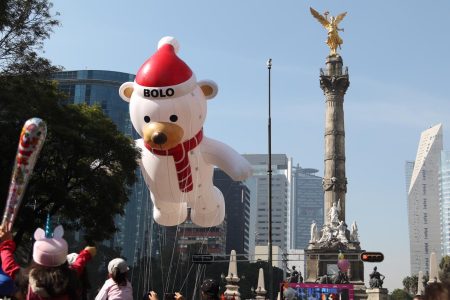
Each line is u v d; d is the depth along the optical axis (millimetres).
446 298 4844
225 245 155625
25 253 46375
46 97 34906
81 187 38562
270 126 39062
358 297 70375
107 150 36719
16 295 7387
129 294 10859
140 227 122188
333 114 81562
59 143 34469
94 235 39125
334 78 82062
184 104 18484
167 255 87375
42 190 34844
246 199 177625
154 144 18516
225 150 21250
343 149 80875
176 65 18688
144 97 18594
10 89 32969
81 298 7629
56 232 7816
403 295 134875
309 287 64125
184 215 22672
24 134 7211
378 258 41000
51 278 6844
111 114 140375
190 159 19812
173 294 14039
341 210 78938
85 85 141125
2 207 33438
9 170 32625
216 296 11750
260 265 108000
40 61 34250
